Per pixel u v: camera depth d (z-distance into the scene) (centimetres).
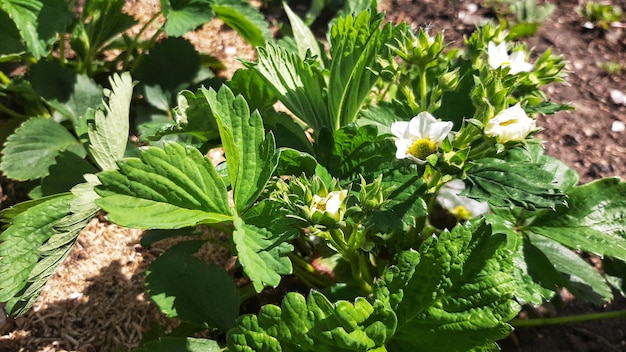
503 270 18
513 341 25
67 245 19
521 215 23
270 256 18
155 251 27
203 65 34
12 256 20
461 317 19
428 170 21
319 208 18
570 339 25
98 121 21
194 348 20
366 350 19
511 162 20
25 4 27
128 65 34
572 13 41
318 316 18
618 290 26
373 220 19
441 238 19
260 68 22
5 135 30
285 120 23
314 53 27
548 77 23
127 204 18
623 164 32
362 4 26
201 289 21
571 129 34
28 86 30
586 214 22
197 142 24
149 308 25
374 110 23
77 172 24
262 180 19
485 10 41
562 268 23
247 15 32
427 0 41
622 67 37
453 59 29
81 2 37
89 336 24
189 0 29
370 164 21
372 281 24
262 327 19
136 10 38
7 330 24
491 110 19
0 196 28
